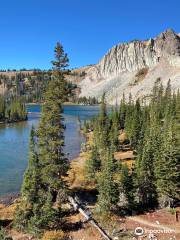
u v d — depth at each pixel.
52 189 47.09
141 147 63.25
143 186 48.75
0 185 65.62
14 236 39.84
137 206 47.59
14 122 192.25
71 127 162.62
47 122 44.75
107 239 38.72
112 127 99.88
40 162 44.88
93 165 61.84
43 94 46.31
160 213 45.72
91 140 116.12
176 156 46.84
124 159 80.31
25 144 111.94
